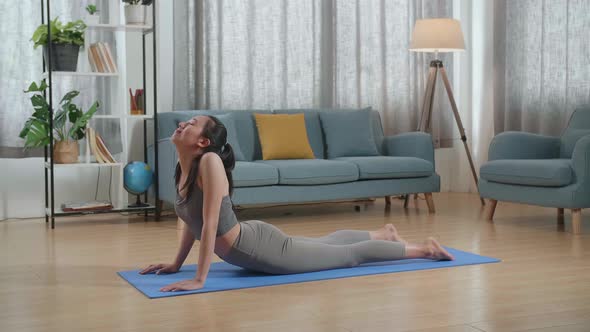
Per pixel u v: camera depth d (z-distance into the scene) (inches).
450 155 272.8
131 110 202.2
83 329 92.4
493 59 255.3
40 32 185.6
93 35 209.2
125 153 216.2
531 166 177.2
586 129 197.9
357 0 249.8
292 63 240.7
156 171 198.7
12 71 197.6
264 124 211.8
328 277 121.2
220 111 211.9
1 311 101.7
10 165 203.8
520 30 247.8
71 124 205.8
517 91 249.9
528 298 107.8
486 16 263.6
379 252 130.0
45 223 195.5
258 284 116.1
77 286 117.6
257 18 232.8
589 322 94.6
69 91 205.5
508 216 203.8
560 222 189.9
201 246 112.6
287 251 121.1
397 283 117.8
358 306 103.3
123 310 101.6
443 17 263.1
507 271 127.4
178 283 112.9
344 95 249.9
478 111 267.6
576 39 231.8
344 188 200.8
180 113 201.0
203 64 224.7
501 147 200.4
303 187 195.2
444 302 105.5
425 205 232.7
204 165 111.3
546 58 239.8
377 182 205.8
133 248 154.6
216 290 112.4
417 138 218.2
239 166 186.7
